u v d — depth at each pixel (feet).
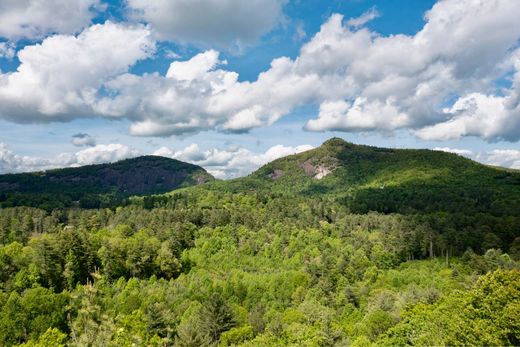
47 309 228.84
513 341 114.83
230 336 223.51
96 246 370.32
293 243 456.45
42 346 183.93
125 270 363.15
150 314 221.87
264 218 549.95
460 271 338.75
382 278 340.59
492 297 123.24
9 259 319.06
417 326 158.51
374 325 186.19
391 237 452.76
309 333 201.67
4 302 241.96
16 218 517.14
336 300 295.89
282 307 301.63
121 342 111.75
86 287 123.85
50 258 318.04
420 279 324.39
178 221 515.91
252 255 456.45
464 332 124.16
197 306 261.24
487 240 417.90
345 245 460.14
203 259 431.02
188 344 194.59
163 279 354.95
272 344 201.57
